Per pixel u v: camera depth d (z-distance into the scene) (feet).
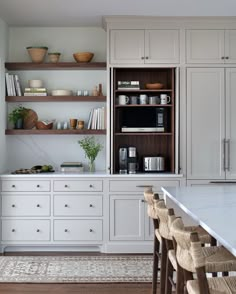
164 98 18.16
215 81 17.81
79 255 17.12
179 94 17.78
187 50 17.75
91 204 17.48
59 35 19.45
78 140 19.51
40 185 17.46
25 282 13.92
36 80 18.83
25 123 19.33
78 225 17.51
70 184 17.46
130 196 17.47
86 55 18.54
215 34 17.78
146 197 11.30
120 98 18.13
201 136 17.84
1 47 17.93
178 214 12.98
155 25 17.74
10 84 18.72
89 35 19.48
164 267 10.59
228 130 17.89
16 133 18.61
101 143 19.47
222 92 17.83
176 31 17.75
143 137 19.19
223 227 7.56
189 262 6.57
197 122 17.84
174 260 9.10
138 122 18.24
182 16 17.38
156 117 18.24
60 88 19.47
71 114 19.48
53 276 14.47
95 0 15.43
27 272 14.88
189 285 7.09
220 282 7.32
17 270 15.10
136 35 17.74
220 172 17.87
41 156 19.51
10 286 13.57
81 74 19.47
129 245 17.49
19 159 19.45
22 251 17.74
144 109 18.25
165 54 17.75
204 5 16.08
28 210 17.47
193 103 17.81
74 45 19.47
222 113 17.87
